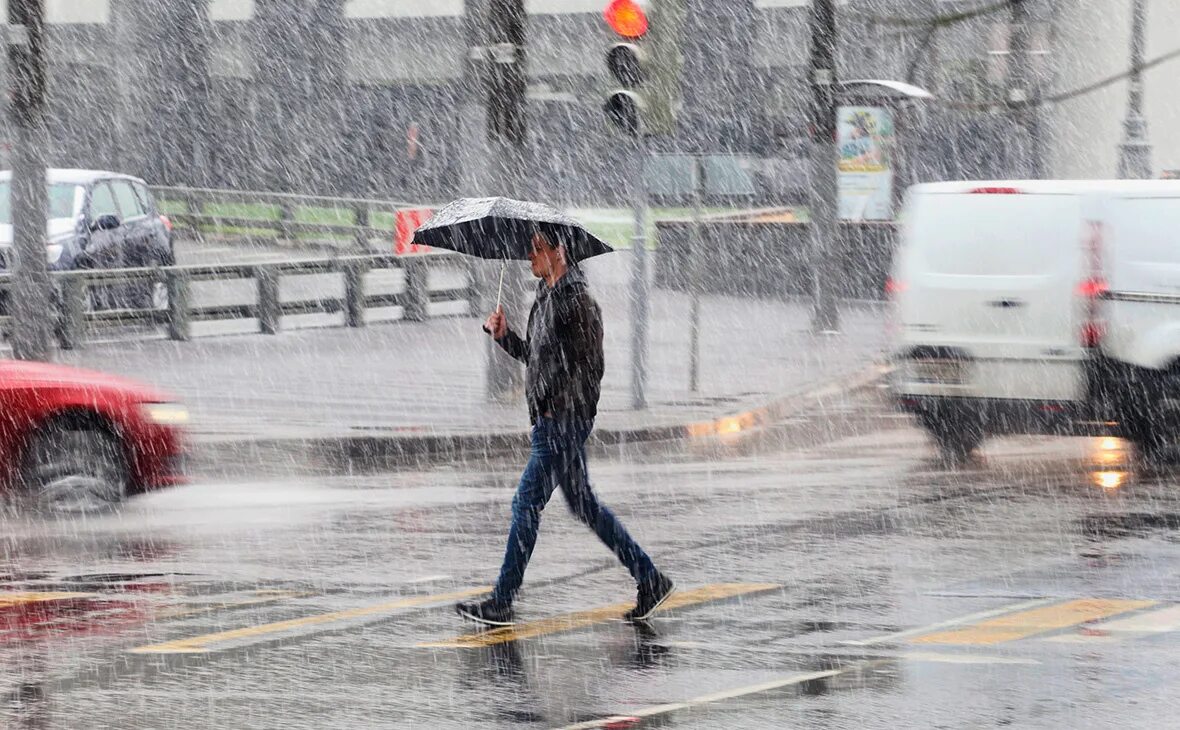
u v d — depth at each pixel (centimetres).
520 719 2048
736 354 6569
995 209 4325
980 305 4319
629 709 2092
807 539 3278
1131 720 2027
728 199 12888
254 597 2784
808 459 4412
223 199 12631
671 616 2627
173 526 3450
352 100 16162
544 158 15425
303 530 3412
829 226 7212
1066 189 4266
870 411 5369
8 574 2977
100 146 15088
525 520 2564
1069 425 4275
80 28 15025
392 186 16075
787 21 13275
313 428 4612
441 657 2370
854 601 2728
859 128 8919
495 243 2634
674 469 4244
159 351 6538
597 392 2564
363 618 2627
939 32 11100
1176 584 2855
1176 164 12962
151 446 3603
